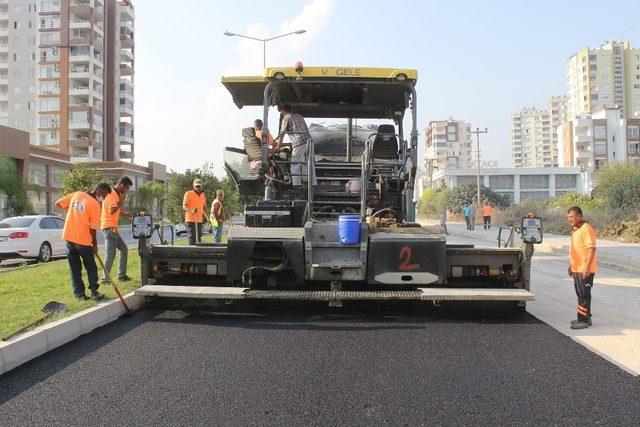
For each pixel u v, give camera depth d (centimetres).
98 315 686
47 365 516
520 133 18125
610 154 10531
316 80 809
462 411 403
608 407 411
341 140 969
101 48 8112
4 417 395
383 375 484
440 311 771
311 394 438
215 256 755
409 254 700
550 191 9038
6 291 841
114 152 8369
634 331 656
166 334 634
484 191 6506
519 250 740
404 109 936
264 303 827
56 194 4969
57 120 7875
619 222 2395
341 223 690
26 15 8306
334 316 738
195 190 1290
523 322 704
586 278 673
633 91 13112
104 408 410
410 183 812
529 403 418
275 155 832
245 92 897
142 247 763
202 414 398
